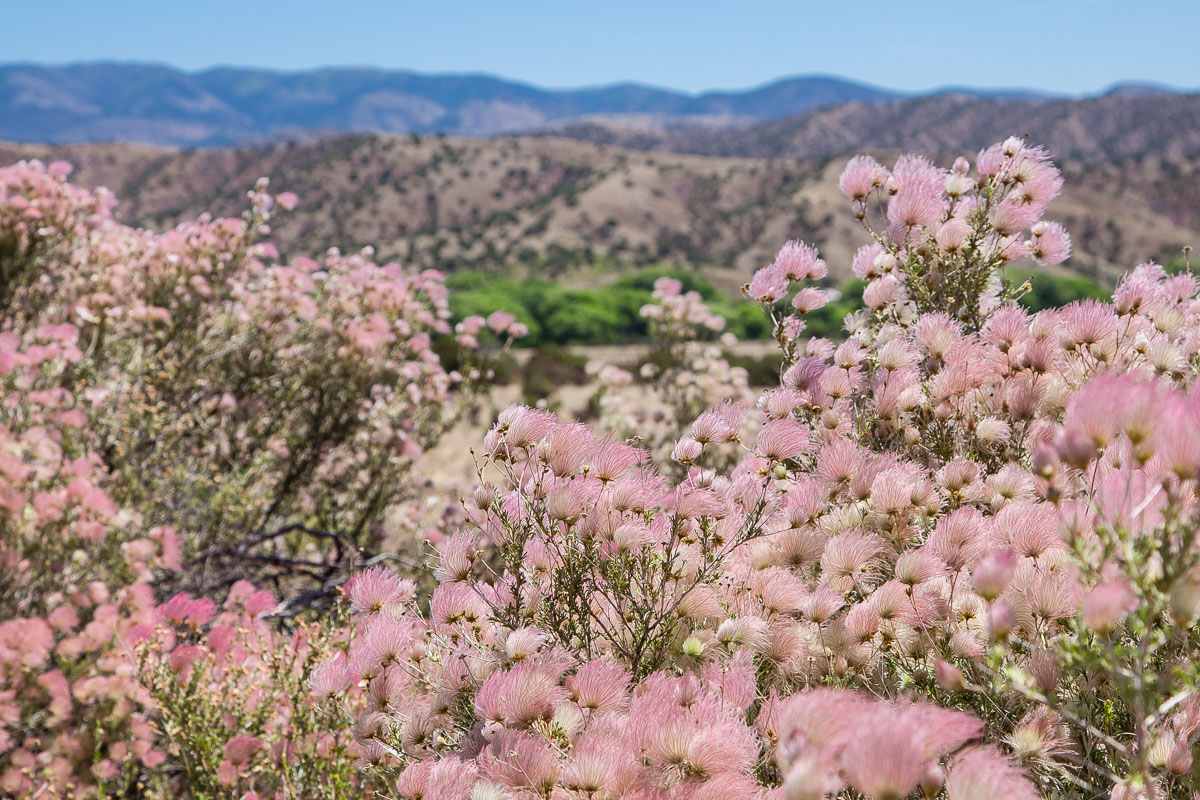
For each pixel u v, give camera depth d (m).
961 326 2.51
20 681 3.14
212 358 6.34
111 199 6.20
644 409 7.32
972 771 0.99
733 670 1.55
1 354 4.22
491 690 1.49
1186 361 2.11
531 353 30.08
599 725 1.42
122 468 4.83
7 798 2.96
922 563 1.61
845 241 107.31
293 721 2.57
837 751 1.02
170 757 3.37
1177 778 1.20
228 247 6.56
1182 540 1.06
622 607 1.86
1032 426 2.09
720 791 1.23
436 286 7.39
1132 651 1.26
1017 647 1.49
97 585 3.49
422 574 4.14
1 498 3.41
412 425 7.04
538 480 1.85
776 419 2.24
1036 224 2.67
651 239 121.81
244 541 5.62
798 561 1.92
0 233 5.50
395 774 1.79
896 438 2.41
